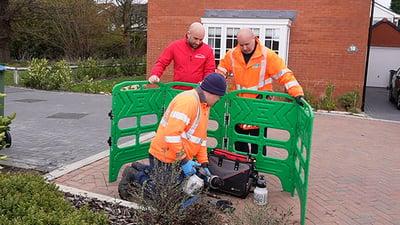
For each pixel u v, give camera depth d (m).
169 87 5.25
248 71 4.96
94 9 28.52
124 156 5.04
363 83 13.57
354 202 4.80
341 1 13.45
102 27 29.03
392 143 8.45
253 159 4.77
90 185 4.84
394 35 25.02
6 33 26.52
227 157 4.74
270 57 4.87
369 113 13.47
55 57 30.25
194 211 3.26
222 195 4.74
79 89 16.08
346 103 13.16
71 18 27.70
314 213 4.38
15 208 2.86
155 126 5.34
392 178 5.88
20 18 27.48
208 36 14.61
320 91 14.04
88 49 28.64
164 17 15.56
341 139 8.62
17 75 17.02
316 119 11.23
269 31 13.88
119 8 30.84
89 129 8.30
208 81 3.70
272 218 3.22
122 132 4.93
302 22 13.95
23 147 6.50
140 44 32.59
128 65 24.23
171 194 3.15
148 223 3.12
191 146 3.79
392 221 4.29
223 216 3.94
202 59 5.30
